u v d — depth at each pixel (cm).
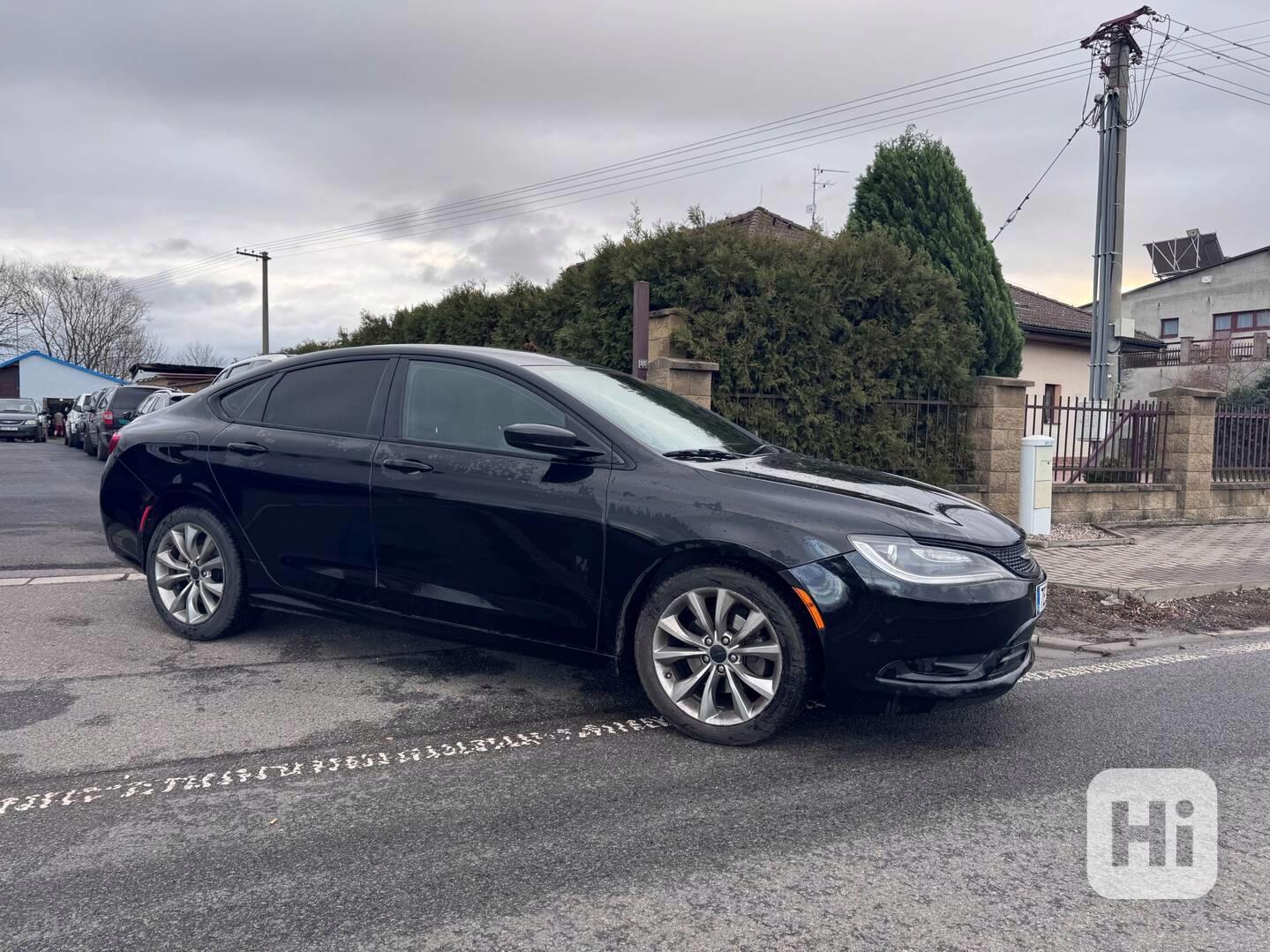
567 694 430
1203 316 4156
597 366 491
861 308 983
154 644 494
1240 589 737
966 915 248
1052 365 2042
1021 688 465
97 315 6825
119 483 517
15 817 296
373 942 230
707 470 381
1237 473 1236
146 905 246
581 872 267
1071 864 279
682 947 231
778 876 267
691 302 918
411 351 454
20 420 3145
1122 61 1527
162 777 329
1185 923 246
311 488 447
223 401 503
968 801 323
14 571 683
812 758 360
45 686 425
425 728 384
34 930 233
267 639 508
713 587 363
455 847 281
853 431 973
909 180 1455
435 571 415
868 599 342
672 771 344
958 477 1043
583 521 383
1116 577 761
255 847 279
